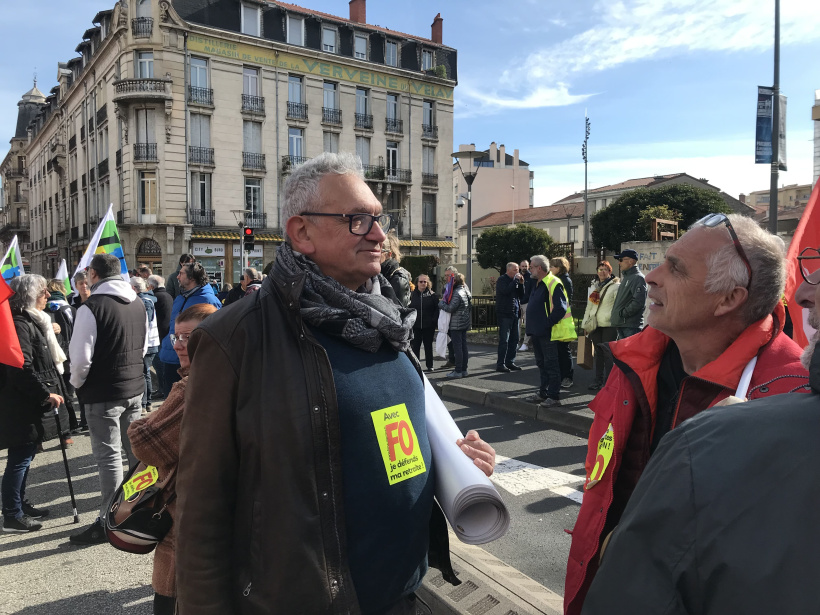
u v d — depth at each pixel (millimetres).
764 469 744
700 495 770
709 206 27797
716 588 740
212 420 1247
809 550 692
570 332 6516
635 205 28688
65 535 3857
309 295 1345
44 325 4254
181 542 1255
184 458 1276
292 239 1445
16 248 8141
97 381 3688
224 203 28609
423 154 35688
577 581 1589
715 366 1401
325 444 1248
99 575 3311
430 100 35688
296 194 1428
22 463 3932
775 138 10188
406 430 1402
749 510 733
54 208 44062
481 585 2557
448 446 1536
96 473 5121
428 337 9586
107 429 3744
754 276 1362
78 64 35875
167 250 27250
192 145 27844
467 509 1513
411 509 1387
